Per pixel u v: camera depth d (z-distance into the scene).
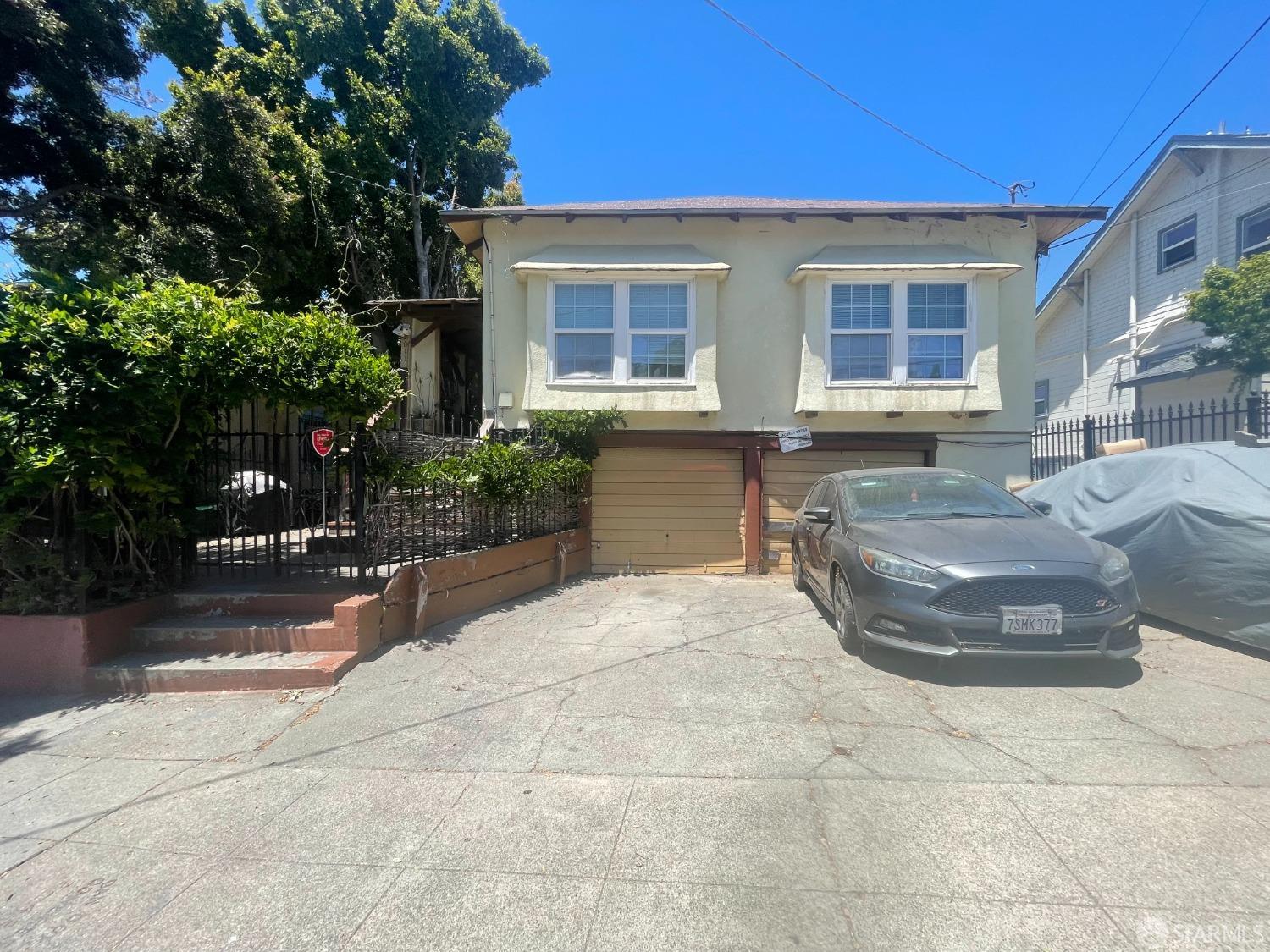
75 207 12.27
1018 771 3.53
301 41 16.44
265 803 3.47
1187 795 3.26
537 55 19.00
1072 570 4.56
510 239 10.11
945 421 9.94
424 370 12.13
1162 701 4.37
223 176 12.54
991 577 4.53
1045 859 2.81
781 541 10.04
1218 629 5.40
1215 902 2.52
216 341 5.26
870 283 9.70
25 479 4.73
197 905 2.70
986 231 9.97
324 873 2.87
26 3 9.70
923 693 4.63
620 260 9.84
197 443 6.08
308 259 15.58
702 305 9.70
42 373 4.79
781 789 3.46
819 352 9.64
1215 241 12.93
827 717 4.31
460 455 7.37
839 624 5.82
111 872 2.93
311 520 7.50
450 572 6.92
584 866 2.87
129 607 5.55
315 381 5.62
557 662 5.56
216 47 15.70
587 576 9.79
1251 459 5.78
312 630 5.52
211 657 5.39
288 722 4.48
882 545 5.14
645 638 6.23
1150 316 14.50
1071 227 10.10
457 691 4.96
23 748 4.18
